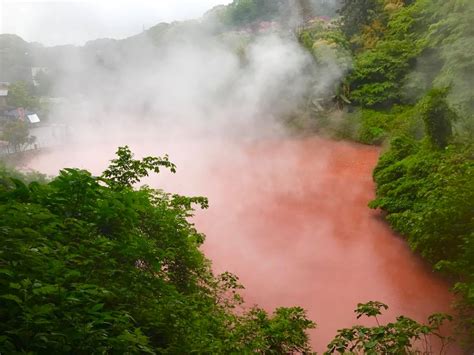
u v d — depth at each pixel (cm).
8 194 375
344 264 909
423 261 888
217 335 471
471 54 1434
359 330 378
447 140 1107
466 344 575
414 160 1131
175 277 565
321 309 755
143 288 401
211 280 664
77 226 360
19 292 266
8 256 281
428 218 783
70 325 263
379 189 1199
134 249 412
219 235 1072
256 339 495
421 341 619
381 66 2125
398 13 2264
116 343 275
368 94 2114
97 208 404
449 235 753
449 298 755
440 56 1762
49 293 271
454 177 789
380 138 1822
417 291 789
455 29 1551
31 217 328
